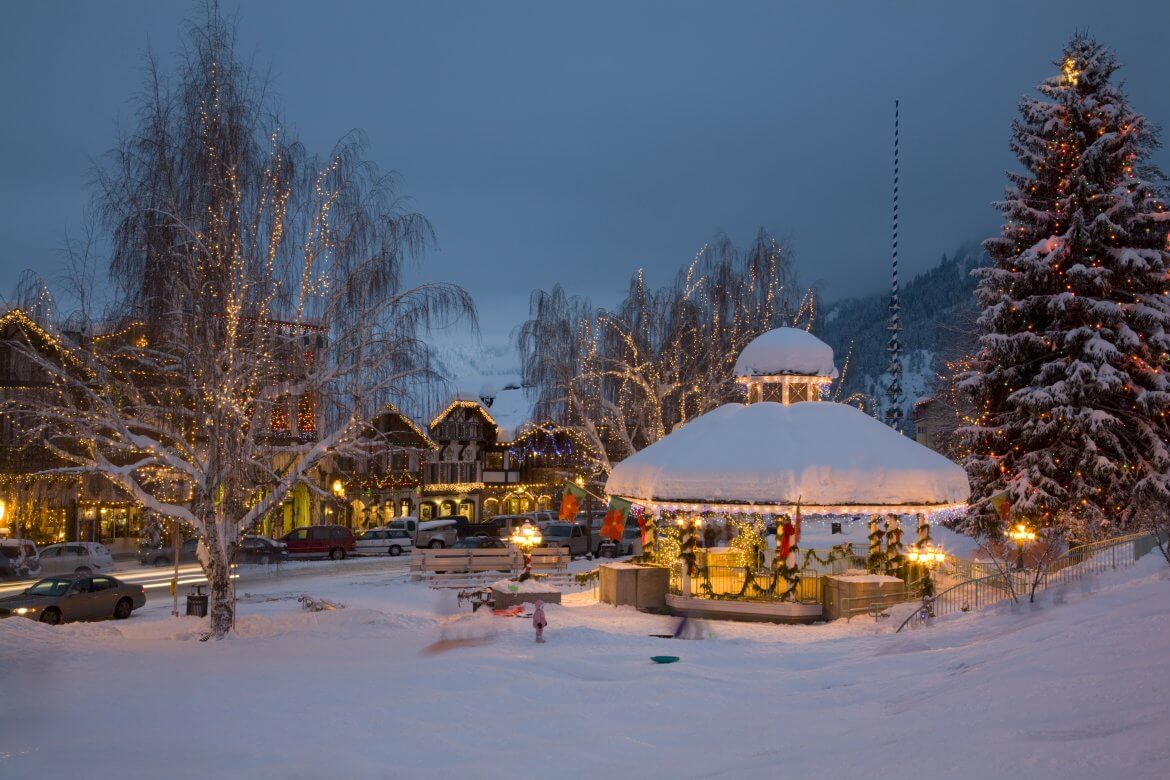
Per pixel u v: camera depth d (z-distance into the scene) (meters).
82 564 41.69
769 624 26.00
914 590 26.88
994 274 36.00
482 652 19.09
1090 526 32.31
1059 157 35.84
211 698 13.55
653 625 25.02
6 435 42.31
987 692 10.53
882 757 8.01
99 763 9.46
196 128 21.55
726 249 44.81
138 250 20.98
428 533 56.09
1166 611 14.29
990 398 36.59
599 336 44.06
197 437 23.08
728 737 10.73
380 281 23.09
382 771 9.20
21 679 15.13
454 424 76.31
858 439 28.06
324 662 17.73
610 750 10.18
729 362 43.28
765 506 26.53
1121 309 33.78
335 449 23.89
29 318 21.44
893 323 51.84
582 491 35.84
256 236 21.92
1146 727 7.48
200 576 41.25
